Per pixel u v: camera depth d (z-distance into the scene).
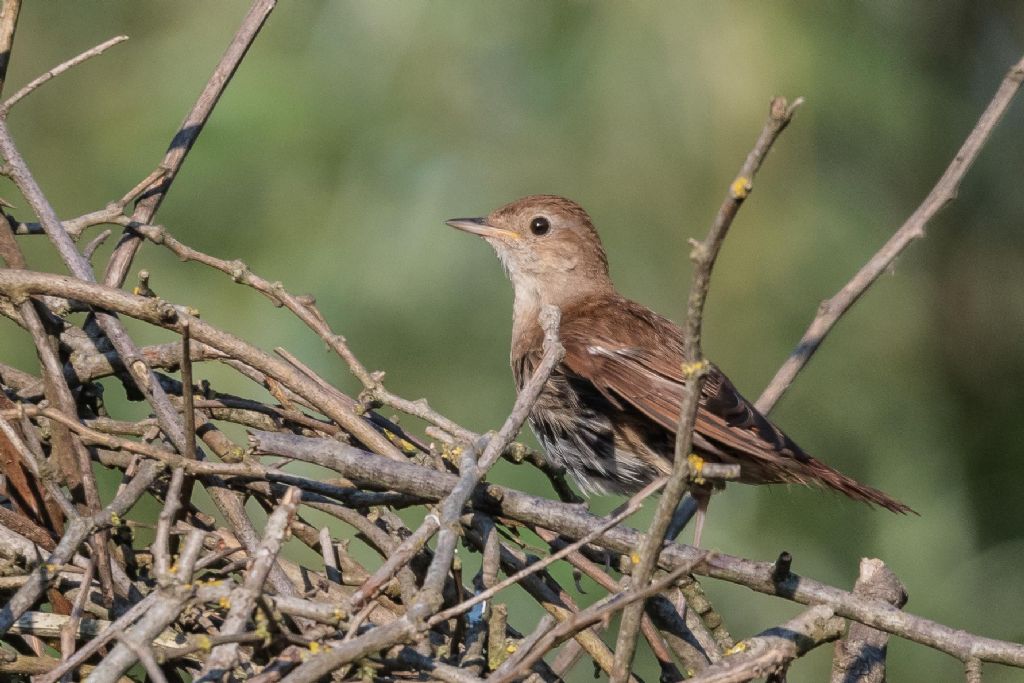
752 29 12.20
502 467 12.18
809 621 6.06
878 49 12.91
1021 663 5.91
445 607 6.69
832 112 12.74
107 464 7.16
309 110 12.30
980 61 14.99
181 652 5.44
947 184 8.89
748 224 12.48
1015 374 15.06
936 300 14.98
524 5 12.40
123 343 6.76
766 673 5.82
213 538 6.74
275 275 12.17
